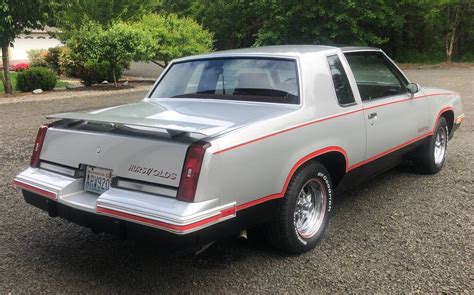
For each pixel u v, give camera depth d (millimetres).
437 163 6250
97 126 3721
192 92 4609
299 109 3893
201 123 3453
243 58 4520
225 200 3221
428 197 5363
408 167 6527
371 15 25688
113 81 21422
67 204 3525
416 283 3486
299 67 4121
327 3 25969
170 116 3750
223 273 3691
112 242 4293
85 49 19141
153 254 4047
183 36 20922
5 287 3473
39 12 16938
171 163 3145
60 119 3820
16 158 7363
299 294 3367
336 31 25812
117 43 18688
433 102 5969
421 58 34219
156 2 30406
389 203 5203
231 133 3291
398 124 5188
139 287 3490
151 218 3033
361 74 4797
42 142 3963
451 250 4016
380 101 4898
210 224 3096
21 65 29906
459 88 16406
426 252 3984
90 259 3947
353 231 4453
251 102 4133
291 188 3760
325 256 3951
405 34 35438
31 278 3613
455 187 5699
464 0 30578
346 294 3359
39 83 18141
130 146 3340
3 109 13234
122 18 27531
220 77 4523
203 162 3068
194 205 3033
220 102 4262
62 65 22938
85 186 3623
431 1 30109
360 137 4531
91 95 16703
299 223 3992
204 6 37156
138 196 3207
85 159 3598
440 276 3582
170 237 3047
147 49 19500
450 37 33125
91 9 27219
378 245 4141
